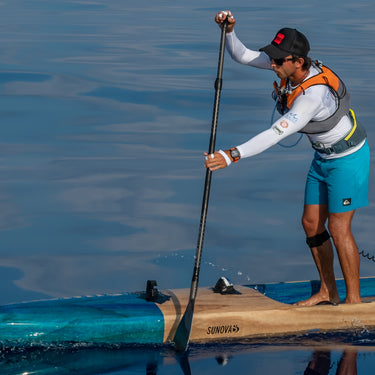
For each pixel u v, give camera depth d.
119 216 21.89
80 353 13.92
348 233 16.00
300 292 17.11
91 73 44.12
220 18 15.67
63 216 21.81
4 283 17.58
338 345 14.47
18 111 34.62
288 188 24.50
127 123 32.72
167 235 20.66
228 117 33.75
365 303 15.70
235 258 19.34
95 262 18.84
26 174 25.50
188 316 14.52
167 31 63.44
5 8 80.12
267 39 55.81
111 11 78.81
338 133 15.45
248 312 15.05
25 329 14.10
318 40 58.94
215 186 24.67
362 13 79.88
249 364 13.35
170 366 13.31
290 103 15.09
